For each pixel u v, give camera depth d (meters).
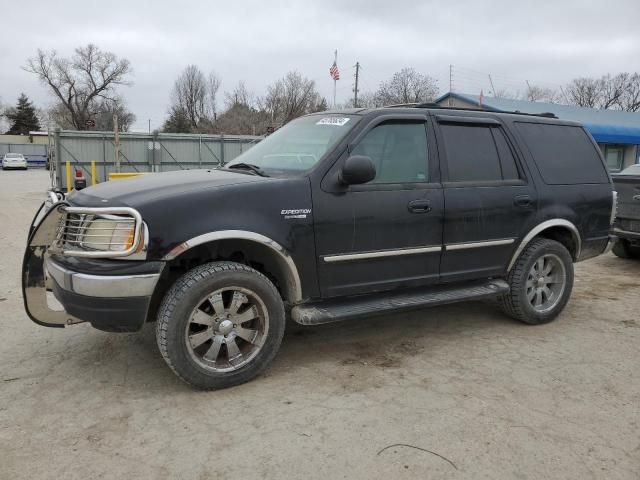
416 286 4.46
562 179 5.20
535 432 3.21
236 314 3.73
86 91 75.19
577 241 5.35
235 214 3.59
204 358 3.65
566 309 5.72
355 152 4.08
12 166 52.44
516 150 4.95
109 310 3.37
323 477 2.76
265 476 2.77
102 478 2.73
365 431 3.20
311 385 3.80
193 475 2.77
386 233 4.16
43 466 2.82
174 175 4.15
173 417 3.33
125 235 3.35
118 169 25.45
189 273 3.57
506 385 3.84
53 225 3.77
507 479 2.77
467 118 4.73
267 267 4.00
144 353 4.31
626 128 26.20
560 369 4.13
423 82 52.25
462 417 3.37
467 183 4.58
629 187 7.86
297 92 51.25
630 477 2.80
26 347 4.42
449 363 4.23
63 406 3.45
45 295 3.90
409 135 4.38
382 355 4.38
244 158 4.75
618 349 4.56
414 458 2.93
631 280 7.14
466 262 4.65
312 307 4.01
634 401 3.62
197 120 73.81
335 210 3.95
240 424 3.26
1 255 8.12
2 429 3.17
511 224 4.82
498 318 5.37
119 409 3.42
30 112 96.12
